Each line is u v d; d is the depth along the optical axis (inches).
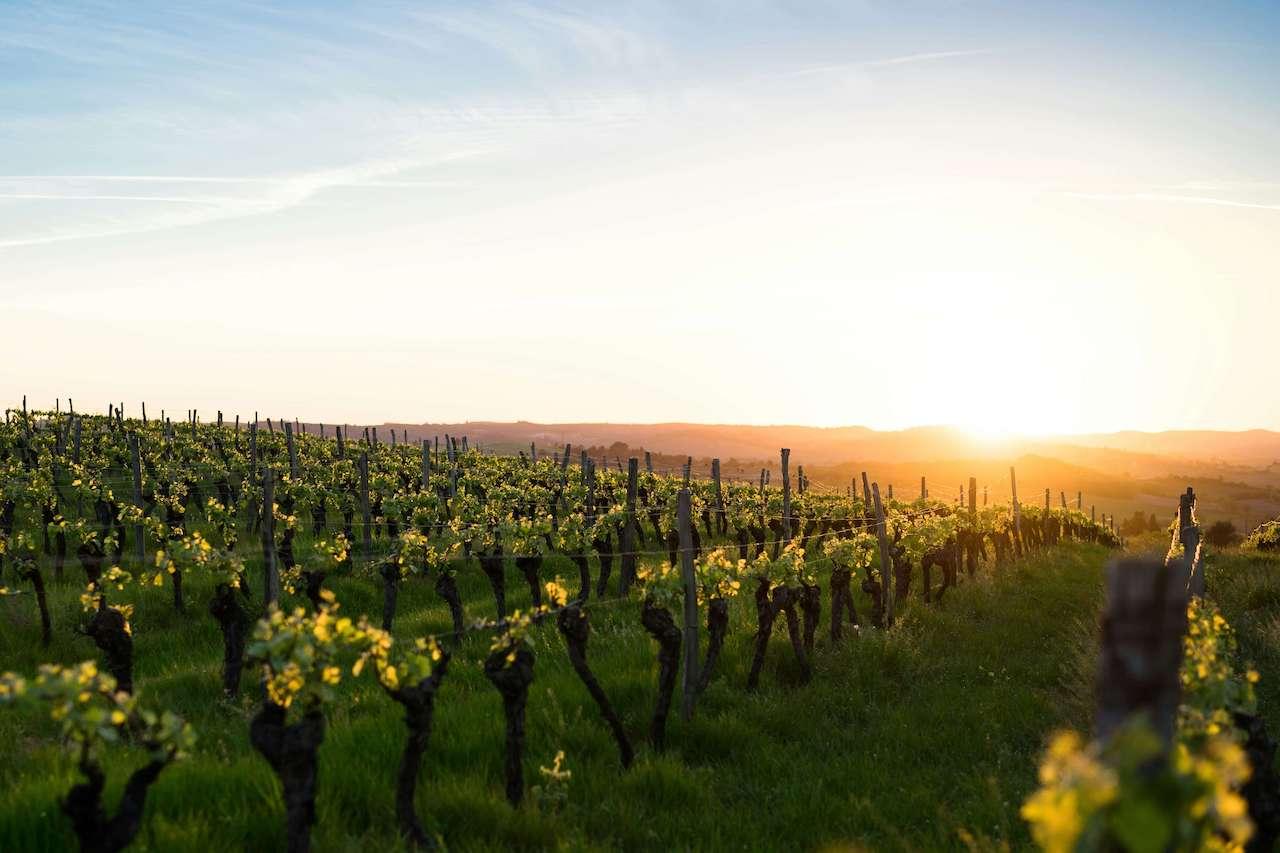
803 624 674.2
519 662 366.6
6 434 1617.9
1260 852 285.9
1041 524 1711.4
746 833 350.9
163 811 313.1
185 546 526.0
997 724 496.7
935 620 789.2
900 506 1417.3
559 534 851.4
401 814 312.3
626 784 387.9
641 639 622.2
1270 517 6801.2
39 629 653.3
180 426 2001.7
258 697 525.0
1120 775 121.4
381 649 299.9
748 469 7696.9
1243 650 622.2
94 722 220.5
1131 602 143.1
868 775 419.5
